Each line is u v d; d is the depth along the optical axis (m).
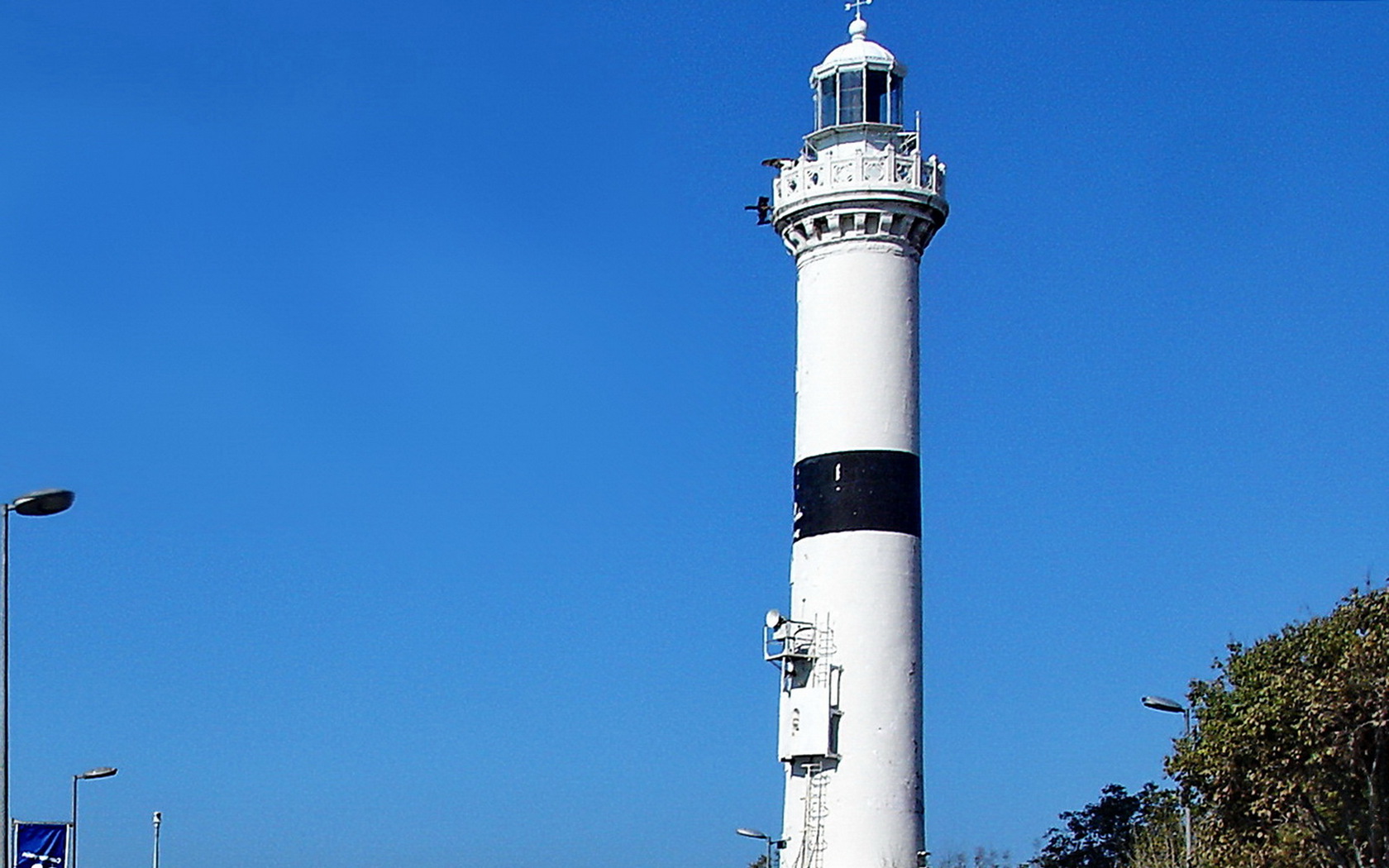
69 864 64.19
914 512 81.31
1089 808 116.00
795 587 81.75
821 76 85.44
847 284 81.81
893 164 82.06
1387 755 60.62
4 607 48.66
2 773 48.25
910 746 79.75
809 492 81.44
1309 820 62.16
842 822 78.88
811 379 82.12
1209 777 63.31
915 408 82.19
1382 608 63.03
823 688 79.50
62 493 48.88
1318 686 59.84
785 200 83.44
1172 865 87.12
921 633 81.00
